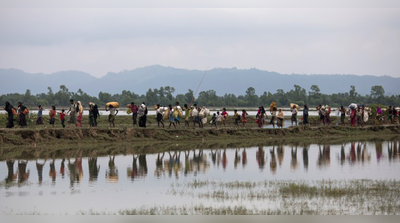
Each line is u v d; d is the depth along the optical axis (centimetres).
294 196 5088
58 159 7600
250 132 11500
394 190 5362
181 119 13825
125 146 9419
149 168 6906
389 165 7356
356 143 10638
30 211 4512
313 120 15150
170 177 6231
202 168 6975
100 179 6025
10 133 9056
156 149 9081
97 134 9862
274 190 5388
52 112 9875
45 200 4922
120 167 6956
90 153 8338
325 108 13000
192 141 10500
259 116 11938
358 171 6781
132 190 5400
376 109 15062
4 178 6016
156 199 4978
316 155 8481
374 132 12975
